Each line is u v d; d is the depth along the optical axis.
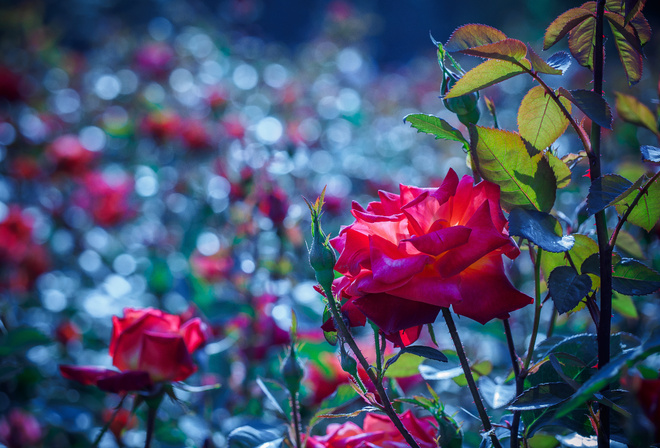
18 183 2.96
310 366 1.35
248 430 1.08
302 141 2.29
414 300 0.96
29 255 2.10
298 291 1.62
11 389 1.71
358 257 0.98
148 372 1.10
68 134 3.74
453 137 1.02
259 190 1.73
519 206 0.99
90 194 2.66
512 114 4.44
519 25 7.38
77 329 1.92
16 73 3.53
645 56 0.99
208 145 2.62
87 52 6.49
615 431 0.99
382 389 0.99
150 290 2.02
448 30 13.39
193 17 5.87
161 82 3.95
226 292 1.77
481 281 0.97
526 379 1.03
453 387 1.59
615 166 1.76
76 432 1.59
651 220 0.99
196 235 2.18
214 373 1.50
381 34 13.32
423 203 0.99
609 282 0.97
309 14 12.25
